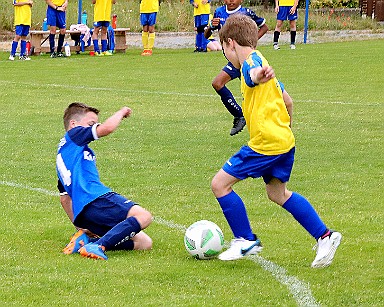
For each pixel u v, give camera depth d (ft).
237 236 22.15
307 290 19.61
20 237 25.00
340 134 44.68
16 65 82.17
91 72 75.66
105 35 95.30
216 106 55.11
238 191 32.27
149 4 93.09
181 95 60.34
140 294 19.08
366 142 42.50
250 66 20.99
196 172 35.83
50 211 28.86
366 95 60.03
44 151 40.14
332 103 55.98
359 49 96.53
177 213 28.58
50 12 91.45
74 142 23.52
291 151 21.45
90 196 23.22
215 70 77.46
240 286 19.88
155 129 46.14
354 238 25.14
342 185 33.22
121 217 23.03
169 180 34.19
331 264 22.08
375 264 22.17
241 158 21.53
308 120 49.03
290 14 96.27
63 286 19.61
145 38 94.38
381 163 37.55
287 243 24.49
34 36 95.30
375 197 31.17
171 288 19.63
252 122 21.31
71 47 96.94
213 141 42.98
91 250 22.35
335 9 153.48
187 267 21.57
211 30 47.57
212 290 19.53
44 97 58.90
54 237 25.11
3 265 21.45
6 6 118.52
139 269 21.25
